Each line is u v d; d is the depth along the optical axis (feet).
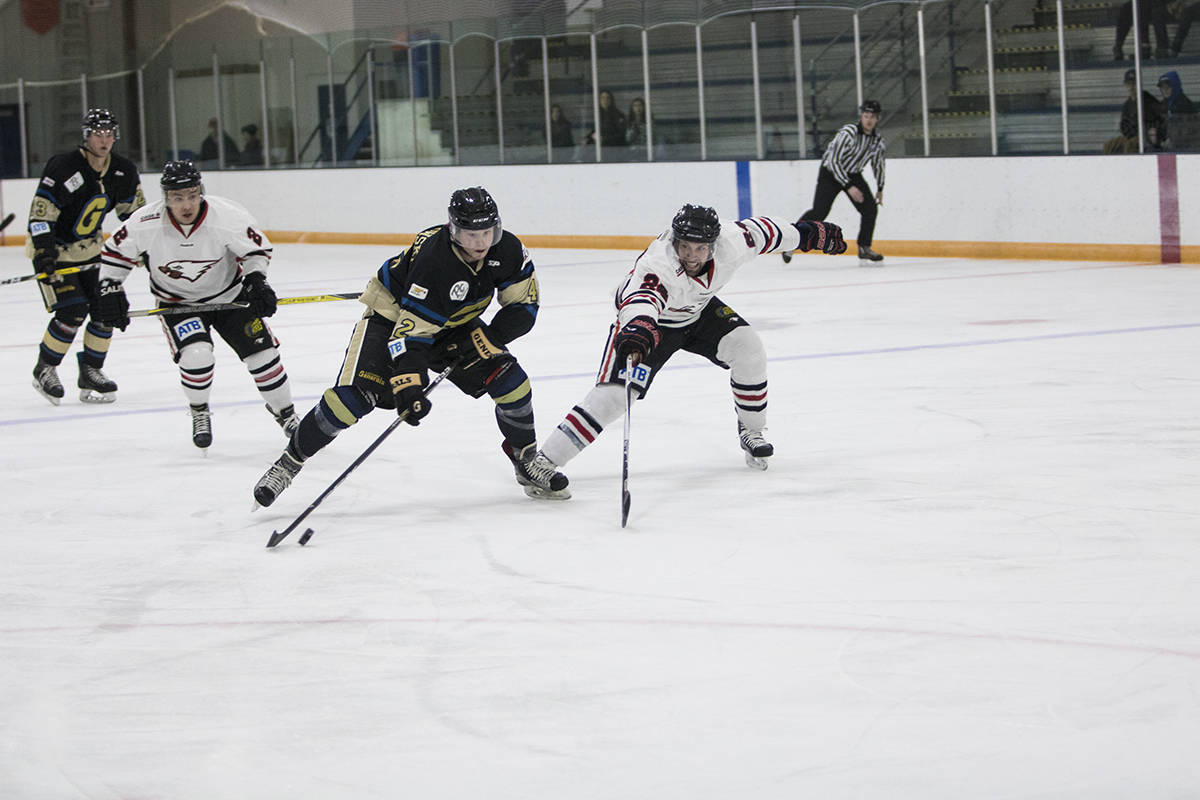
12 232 101.35
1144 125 62.90
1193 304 46.32
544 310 52.13
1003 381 33.94
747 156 78.33
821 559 19.85
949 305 49.08
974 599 17.83
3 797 13.07
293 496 25.04
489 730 14.17
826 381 34.91
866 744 13.53
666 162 75.66
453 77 85.81
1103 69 69.21
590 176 78.54
